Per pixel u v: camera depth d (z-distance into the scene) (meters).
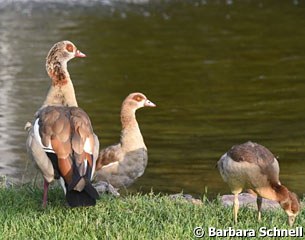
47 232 9.34
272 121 19.23
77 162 9.60
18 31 30.91
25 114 18.77
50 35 30.27
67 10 36.56
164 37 31.05
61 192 10.99
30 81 22.42
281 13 37.38
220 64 26.31
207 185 13.95
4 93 20.86
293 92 22.34
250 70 25.44
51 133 9.74
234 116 19.77
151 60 26.80
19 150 15.79
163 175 14.65
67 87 12.06
